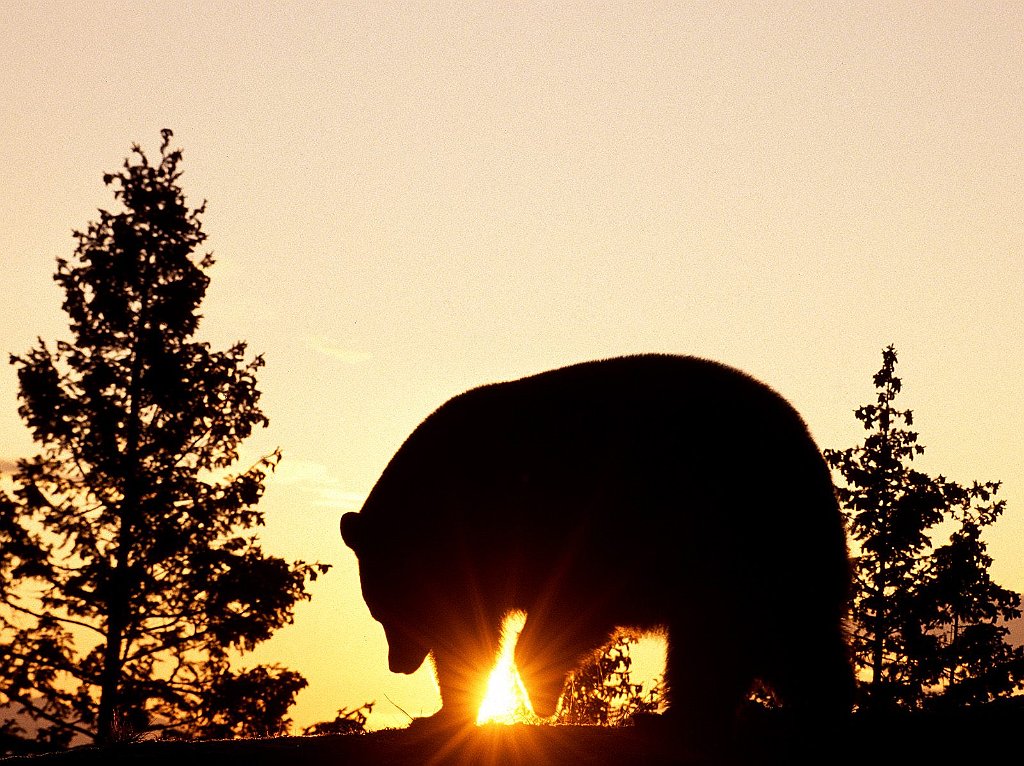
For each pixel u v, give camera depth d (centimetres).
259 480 2331
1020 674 1983
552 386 918
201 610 2269
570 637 879
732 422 869
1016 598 2036
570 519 874
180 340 2356
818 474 889
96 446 2277
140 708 2227
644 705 1479
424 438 955
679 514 849
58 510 2270
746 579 847
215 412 2323
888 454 2094
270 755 857
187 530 2286
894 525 2048
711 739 850
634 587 865
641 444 864
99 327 2327
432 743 870
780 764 819
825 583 869
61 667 2241
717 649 851
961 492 2067
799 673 863
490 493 905
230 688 2256
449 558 920
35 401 2262
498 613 910
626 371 907
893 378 2127
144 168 2423
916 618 2014
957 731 861
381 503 957
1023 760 802
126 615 2244
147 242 2366
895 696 1980
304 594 2294
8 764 887
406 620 948
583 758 827
